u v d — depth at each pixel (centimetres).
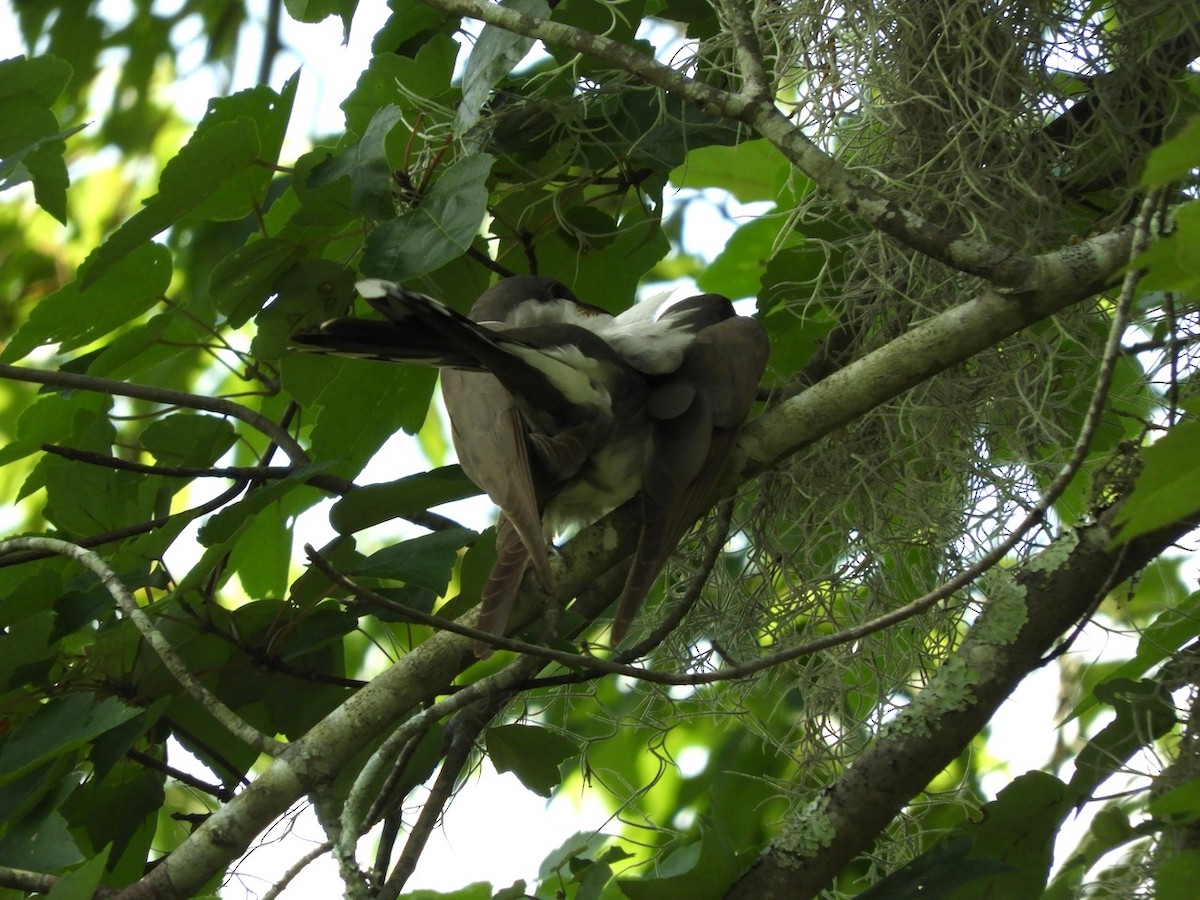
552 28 454
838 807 445
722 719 682
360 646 874
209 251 753
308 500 606
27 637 493
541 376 466
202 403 568
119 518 549
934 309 543
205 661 514
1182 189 444
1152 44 547
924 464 558
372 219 506
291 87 516
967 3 527
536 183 551
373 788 507
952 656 457
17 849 434
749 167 690
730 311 584
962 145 543
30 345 555
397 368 571
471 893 478
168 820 730
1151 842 451
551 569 454
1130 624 547
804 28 543
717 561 561
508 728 506
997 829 439
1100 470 458
